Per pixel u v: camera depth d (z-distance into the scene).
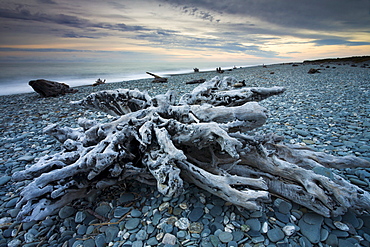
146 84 18.58
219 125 2.94
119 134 2.85
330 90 11.98
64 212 2.81
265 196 2.48
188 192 3.10
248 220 2.57
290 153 3.27
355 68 27.28
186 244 2.26
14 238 2.46
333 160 3.13
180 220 2.59
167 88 15.38
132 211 2.79
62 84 14.66
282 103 9.40
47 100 12.18
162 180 2.45
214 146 3.15
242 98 3.65
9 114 8.89
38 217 2.43
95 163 2.59
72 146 3.07
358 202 2.43
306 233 2.39
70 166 2.60
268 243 2.27
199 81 17.92
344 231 2.40
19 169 4.20
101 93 3.94
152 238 2.37
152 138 2.89
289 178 2.91
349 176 3.46
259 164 3.09
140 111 3.30
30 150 5.15
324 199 2.53
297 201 2.77
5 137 6.12
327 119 6.75
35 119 8.12
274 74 23.67
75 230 2.56
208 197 2.99
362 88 11.93
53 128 3.43
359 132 5.46
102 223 2.63
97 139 3.18
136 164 3.02
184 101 3.82
